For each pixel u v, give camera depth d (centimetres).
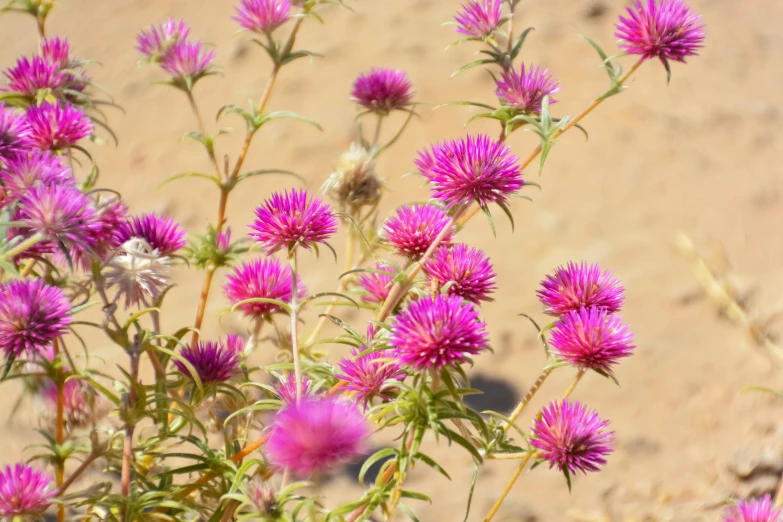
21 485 89
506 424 91
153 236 93
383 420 90
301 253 123
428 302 87
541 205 134
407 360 86
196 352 92
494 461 107
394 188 133
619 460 107
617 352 90
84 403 96
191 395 92
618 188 137
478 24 95
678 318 117
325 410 85
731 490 106
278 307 95
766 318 116
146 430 100
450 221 90
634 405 110
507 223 131
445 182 90
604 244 127
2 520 89
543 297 92
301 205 91
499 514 104
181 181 135
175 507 91
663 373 112
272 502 87
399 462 86
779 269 125
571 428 90
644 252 126
